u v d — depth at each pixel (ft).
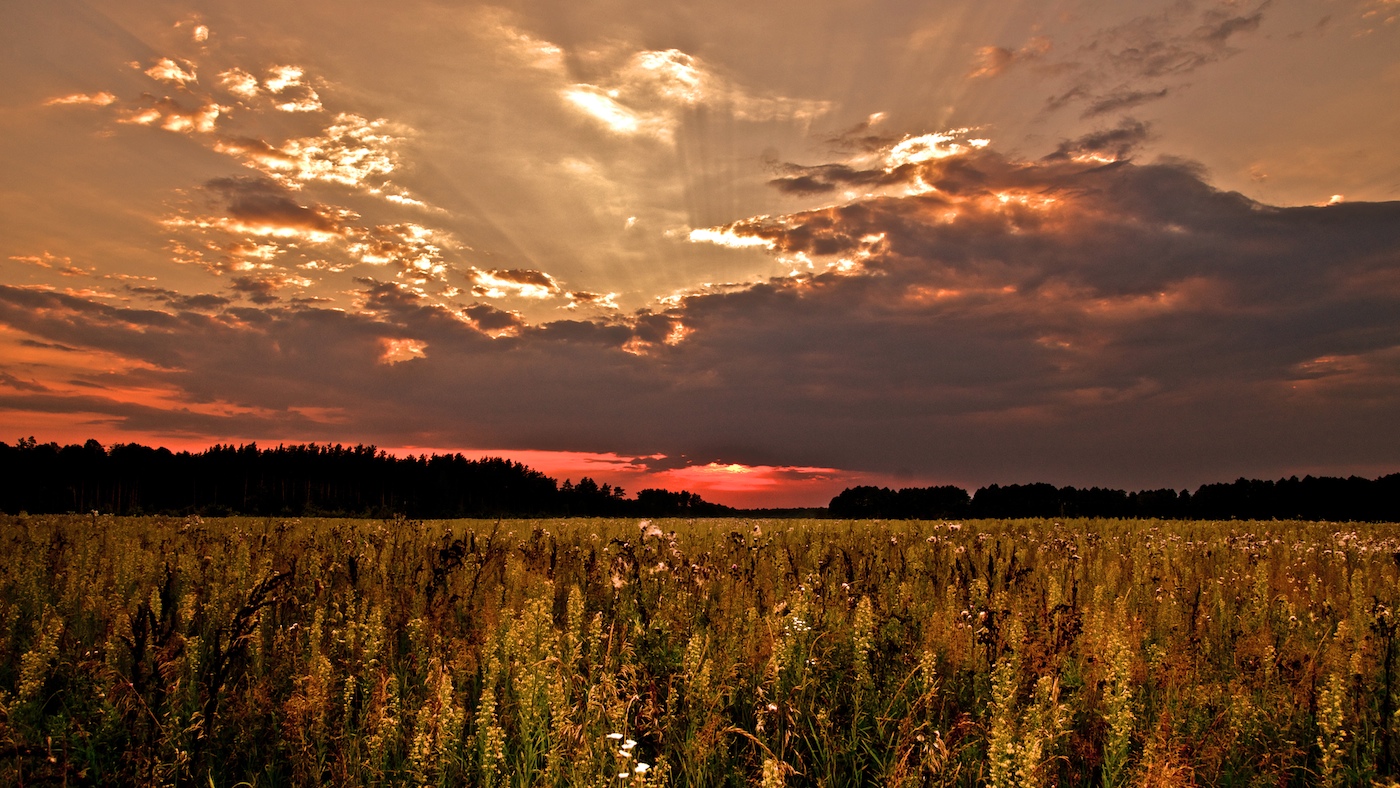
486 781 13.38
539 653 17.74
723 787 14.06
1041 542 53.16
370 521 73.77
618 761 12.67
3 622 22.09
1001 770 12.19
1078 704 16.42
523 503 315.58
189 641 18.20
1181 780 12.60
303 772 13.88
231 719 15.93
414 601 25.16
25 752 12.50
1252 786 14.11
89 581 27.73
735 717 17.08
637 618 22.48
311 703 15.34
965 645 19.13
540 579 27.89
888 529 68.44
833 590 26.63
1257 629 24.17
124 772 12.71
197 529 46.62
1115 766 13.83
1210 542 54.19
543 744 14.62
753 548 39.45
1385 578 32.30
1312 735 16.08
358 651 19.94
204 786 13.73
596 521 90.68
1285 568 37.17
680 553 37.01
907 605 25.21
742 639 20.79
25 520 60.03
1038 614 21.21
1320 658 19.84
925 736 14.33
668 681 17.46
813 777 14.37
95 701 16.06
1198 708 16.69
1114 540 53.47
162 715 14.82
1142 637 22.16
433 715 14.42
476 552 37.19
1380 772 14.37
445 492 296.51
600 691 15.97
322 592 26.55
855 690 17.58
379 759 14.10
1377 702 16.92
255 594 16.93
